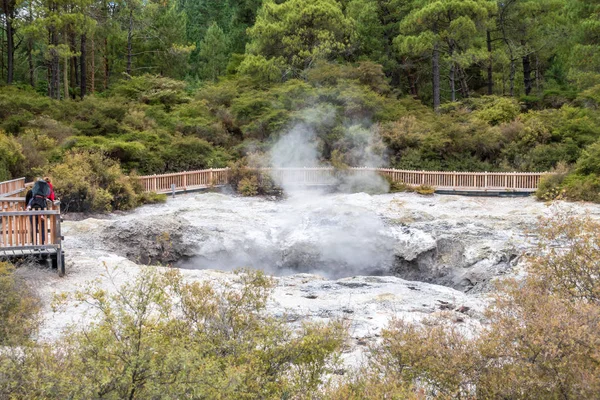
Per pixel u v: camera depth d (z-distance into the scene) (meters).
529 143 36.16
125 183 28.30
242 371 6.97
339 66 43.28
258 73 44.56
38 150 31.33
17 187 25.20
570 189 28.19
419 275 21.72
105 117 37.94
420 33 44.72
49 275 15.90
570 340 7.42
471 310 14.55
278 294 15.88
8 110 36.16
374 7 48.91
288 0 48.12
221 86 44.00
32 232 16.30
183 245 21.91
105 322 7.52
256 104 40.19
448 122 37.31
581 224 11.56
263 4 49.94
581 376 7.11
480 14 42.31
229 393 6.76
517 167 34.88
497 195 31.84
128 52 49.31
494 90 53.41
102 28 47.25
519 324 8.27
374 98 39.88
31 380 6.57
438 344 8.02
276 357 8.11
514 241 20.89
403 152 36.38
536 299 8.98
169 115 40.12
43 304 12.78
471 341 8.20
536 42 46.25
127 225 21.83
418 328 11.28
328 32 44.72
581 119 36.91
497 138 36.28
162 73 54.09
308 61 45.16
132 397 6.48
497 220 24.08
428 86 53.50
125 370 6.53
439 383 7.82
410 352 8.04
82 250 19.64
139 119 38.34
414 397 7.06
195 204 29.17
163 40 53.28
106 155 32.59
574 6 43.59
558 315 7.86
